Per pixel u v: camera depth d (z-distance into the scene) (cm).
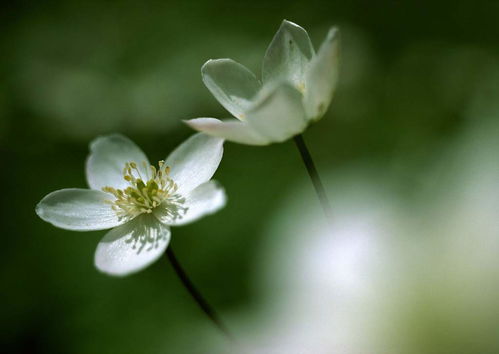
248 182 35
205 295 31
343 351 20
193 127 23
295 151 37
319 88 23
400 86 41
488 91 38
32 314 33
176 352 30
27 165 40
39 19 50
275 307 22
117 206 24
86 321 32
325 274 21
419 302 20
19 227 37
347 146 38
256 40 43
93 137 40
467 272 20
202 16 47
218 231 33
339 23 45
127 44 46
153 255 23
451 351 19
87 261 34
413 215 20
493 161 20
